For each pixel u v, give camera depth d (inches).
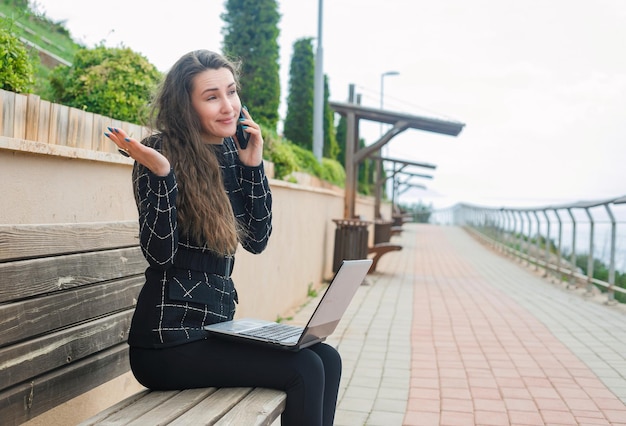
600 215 391.5
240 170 106.3
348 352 235.6
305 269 378.0
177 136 96.0
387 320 304.8
